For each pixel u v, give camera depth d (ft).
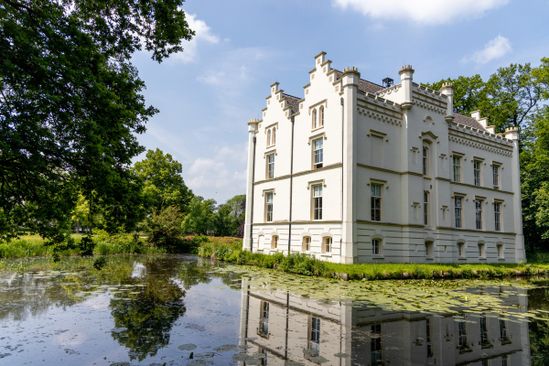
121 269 60.95
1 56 18.81
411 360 20.38
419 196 75.00
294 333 24.84
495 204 97.09
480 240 89.25
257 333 24.58
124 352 20.24
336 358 20.15
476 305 36.58
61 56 20.24
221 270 63.77
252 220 95.50
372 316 30.40
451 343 23.77
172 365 18.42
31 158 20.18
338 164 69.15
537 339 25.09
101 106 22.91
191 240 127.13
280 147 88.12
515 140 102.73
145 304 32.71
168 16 30.22
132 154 27.35
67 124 21.22
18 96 19.92
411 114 76.02
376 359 20.29
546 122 108.88
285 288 44.29
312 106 78.64
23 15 20.75
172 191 153.69
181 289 41.63
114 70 28.94
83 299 34.22
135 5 29.37
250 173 97.91
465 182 88.74
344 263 63.16
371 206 69.62
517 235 98.84
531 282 62.80
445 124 82.69
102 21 28.53
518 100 129.90
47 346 21.08
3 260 69.67
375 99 72.13
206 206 213.66
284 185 84.69
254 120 99.40
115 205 26.04
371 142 70.95
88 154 21.72
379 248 69.56
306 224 75.72
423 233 74.79
